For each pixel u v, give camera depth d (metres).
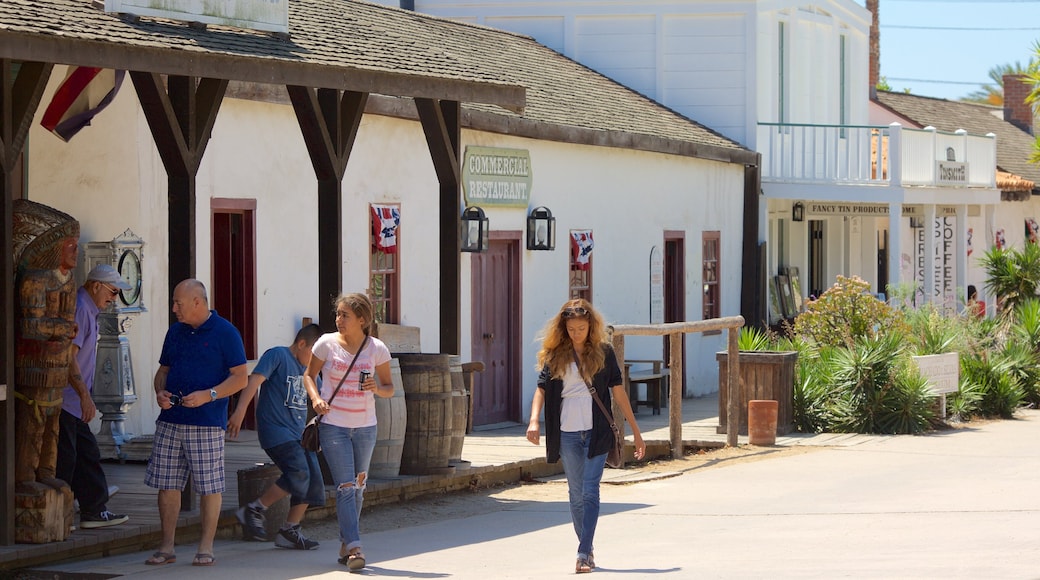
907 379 23.16
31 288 11.23
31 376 11.28
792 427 23.11
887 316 24.92
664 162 28.47
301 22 15.69
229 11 13.48
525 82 26.23
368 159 19.91
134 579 10.91
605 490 17.00
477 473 16.41
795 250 35.78
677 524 14.31
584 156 25.47
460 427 15.91
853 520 14.23
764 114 33.56
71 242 11.45
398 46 16.55
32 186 15.59
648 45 33.19
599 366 11.48
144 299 16.83
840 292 25.03
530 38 33.06
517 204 23.19
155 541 12.52
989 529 13.30
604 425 11.48
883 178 32.06
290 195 18.84
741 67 32.66
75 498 12.62
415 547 12.88
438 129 16.48
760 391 22.48
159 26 12.52
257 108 18.17
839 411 23.02
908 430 22.91
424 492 15.88
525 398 23.80
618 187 26.69
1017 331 29.78
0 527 11.05
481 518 14.77
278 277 18.62
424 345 21.44
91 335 12.35
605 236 26.27
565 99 26.83
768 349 24.34
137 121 16.80
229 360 11.45
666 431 22.00
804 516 14.63
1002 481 17.11
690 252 29.72
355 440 11.66
